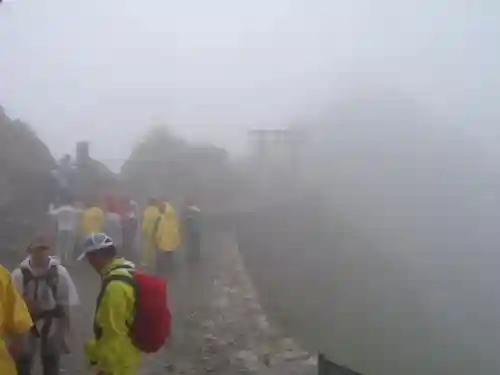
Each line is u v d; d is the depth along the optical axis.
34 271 4.87
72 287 5.04
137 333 3.63
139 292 3.64
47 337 4.86
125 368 3.58
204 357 7.12
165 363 6.73
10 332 3.78
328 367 4.16
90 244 3.75
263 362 7.33
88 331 6.76
